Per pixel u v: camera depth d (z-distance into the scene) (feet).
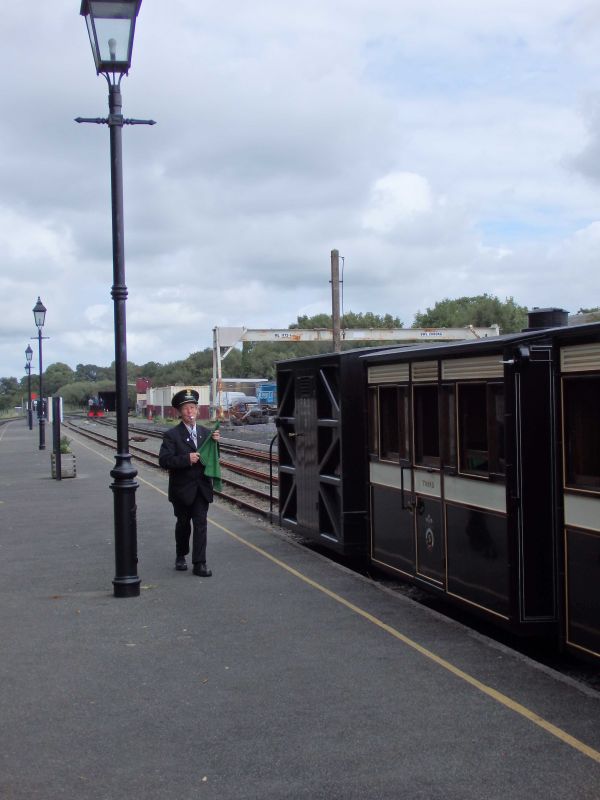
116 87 27.66
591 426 19.03
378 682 19.39
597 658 18.93
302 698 18.44
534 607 21.72
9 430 226.99
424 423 26.86
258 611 26.03
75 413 524.93
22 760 15.49
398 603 26.89
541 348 21.74
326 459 34.58
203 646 22.39
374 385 30.91
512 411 21.56
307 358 36.96
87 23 27.71
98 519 47.98
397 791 14.03
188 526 32.48
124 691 19.07
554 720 16.98
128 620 25.14
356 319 317.42
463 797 13.80
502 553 22.16
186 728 16.88
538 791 13.96
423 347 27.55
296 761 15.25
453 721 16.98
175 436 31.50
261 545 38.24
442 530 25.66
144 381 387.34
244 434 156.56
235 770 14.94
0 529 44.29
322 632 23.58
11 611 26.40
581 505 19.43
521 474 21.63
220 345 160.45
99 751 15.84
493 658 21.08
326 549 40.22
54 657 21.61
